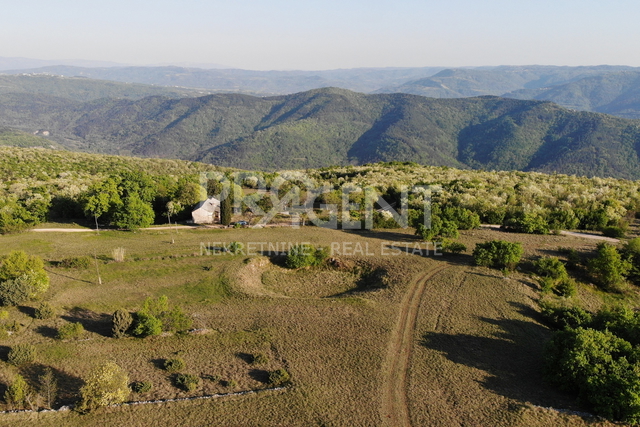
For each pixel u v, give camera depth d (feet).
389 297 130.52
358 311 121.19
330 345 103.65
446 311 120.26
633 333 102.32
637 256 156.76
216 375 91.56
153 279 143.74
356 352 100.53
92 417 78.13
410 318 117.29
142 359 97.14
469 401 83.76
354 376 91.61
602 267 149.38
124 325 104.83
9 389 80.28
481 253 153.07
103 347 101.04
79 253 165.27
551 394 86.63
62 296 127.85
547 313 120.26
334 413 80.23
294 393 85.56
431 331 110.01
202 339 105.70
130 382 88.33
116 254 157.07
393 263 157.48
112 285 138.10
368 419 78.79
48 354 96.89
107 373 81.87
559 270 144.97
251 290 138.31
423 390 87.10
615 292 148.97
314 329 111.24
